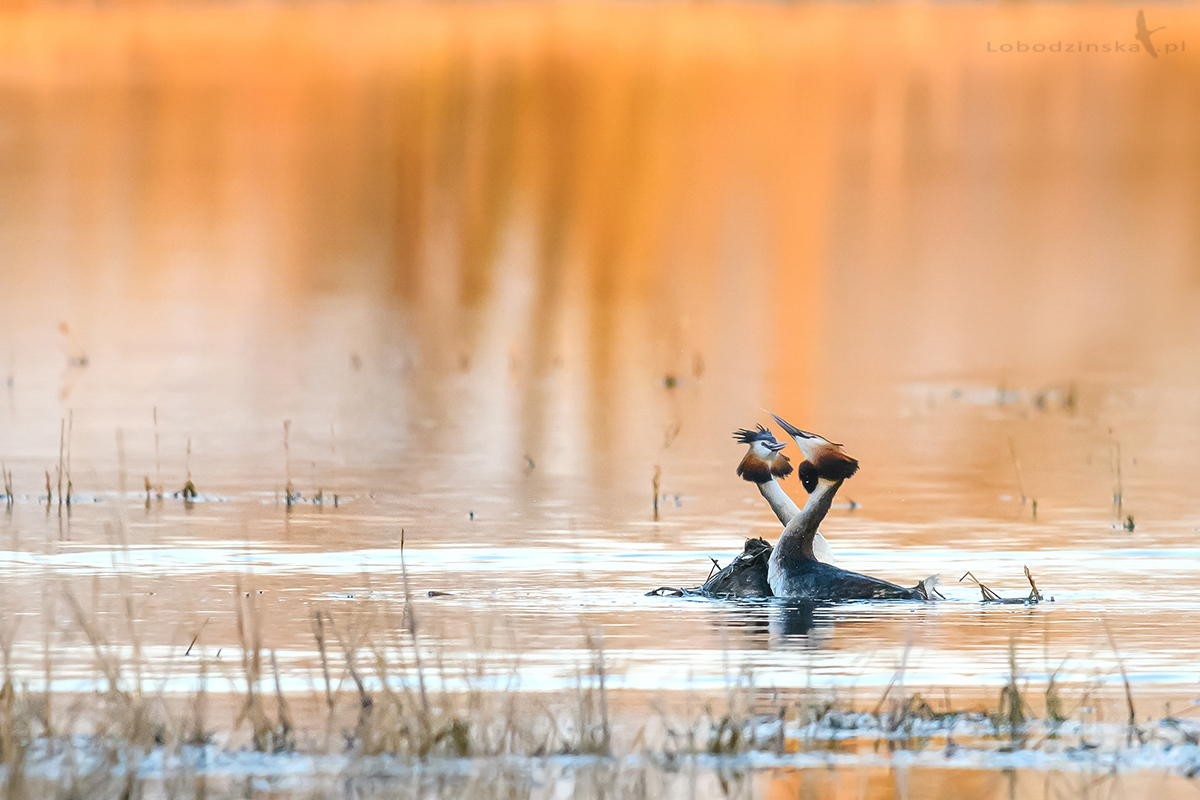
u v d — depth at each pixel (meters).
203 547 61.34
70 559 59.03
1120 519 68.00
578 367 115.19
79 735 39.62
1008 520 67.88
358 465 80.75
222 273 157.12
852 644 47.53
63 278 152.12
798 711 41.47
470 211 199.88
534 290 151.75
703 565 58.72
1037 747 39.00
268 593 53.94
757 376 111.69
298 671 44.94
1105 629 49.25
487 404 100.44
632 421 94.69
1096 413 98.44
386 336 127.81
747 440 54.25
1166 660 46.00
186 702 42.31
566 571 57.59
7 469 78.56
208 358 116.69
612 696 42.69
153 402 99.31
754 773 37.28
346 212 198.12
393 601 52.75
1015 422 95.12
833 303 145.88
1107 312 143.00
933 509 70.44
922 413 98.06
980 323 136.88
